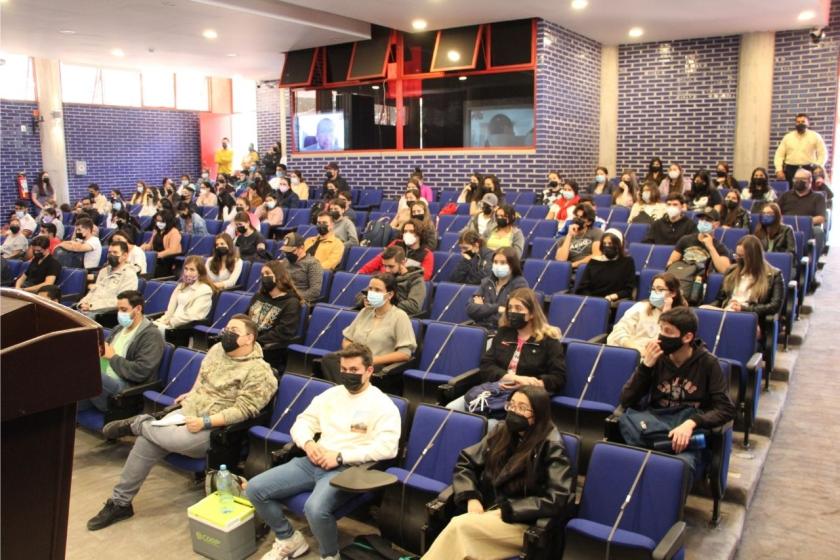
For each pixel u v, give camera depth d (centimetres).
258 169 1566
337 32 1140
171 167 1923
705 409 359
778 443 457
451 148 1159
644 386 370
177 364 497
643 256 680
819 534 363
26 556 65
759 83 1141
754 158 1157
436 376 470
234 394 428
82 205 1384
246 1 966
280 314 569
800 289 666
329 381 452
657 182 1047
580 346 436
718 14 1011
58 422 66
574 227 708
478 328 484
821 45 1112
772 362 507
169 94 1900
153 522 405
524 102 1072
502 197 949
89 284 804
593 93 1220
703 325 472
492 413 411
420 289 599
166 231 931
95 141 1748
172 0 916
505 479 315
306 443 367
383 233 855
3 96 1556
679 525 284
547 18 1039
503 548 304
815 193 847
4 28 1105
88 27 1095
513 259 541
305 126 1336
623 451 315
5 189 1570
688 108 1202
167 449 407
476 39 1090
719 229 713
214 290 659
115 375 489
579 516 316
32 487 65
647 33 1147
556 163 1109
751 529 370
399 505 348
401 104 1202
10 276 862
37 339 63
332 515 345
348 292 661
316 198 1288
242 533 365
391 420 373
